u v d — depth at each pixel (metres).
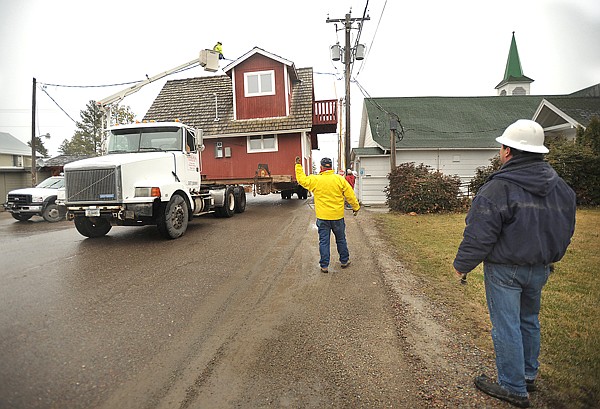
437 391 2.68
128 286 4.70
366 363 3.04
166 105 19.03
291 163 17.09
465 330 3.65
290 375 2.85
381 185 17.84
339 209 5.61
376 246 7.37
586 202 13.16
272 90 17.36
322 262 5.56
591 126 13.96
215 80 19.86
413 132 19.83
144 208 7.10
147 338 3.35
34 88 22.08
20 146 45.38
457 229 9.25
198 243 7.41
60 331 3.40
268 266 5.83
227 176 17.56
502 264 2.51
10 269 5.38
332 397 2.59
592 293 4.56
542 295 4.49
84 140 57.94
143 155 7.88
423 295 4.61
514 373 2.51
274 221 10.60
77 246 7.08
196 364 2.96
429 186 12.68
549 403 2.54
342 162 29.38
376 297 4.54
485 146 17.67
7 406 2.32
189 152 9.05
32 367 2.79
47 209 12.79
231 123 17.50
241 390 2.65
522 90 35.12
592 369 2.91
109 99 14.14
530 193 2.41
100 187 7.04
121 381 2.68
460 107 22.56
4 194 20.23
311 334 3.54
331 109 19.25
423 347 3.31
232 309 4.10
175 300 4.29
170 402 2.48
